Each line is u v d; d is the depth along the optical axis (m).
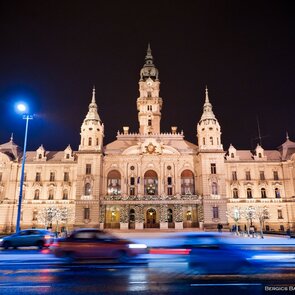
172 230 79.62
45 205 91.06
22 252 31.19
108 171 92.06
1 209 90.06
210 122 92.38
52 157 99.06
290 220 89.44
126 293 13.93
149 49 122.69
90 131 91.88
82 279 17.00
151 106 109.38
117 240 24.25
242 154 100.00
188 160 92.62
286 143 100.06
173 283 15.89
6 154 94.94
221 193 85.19
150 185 91.56
